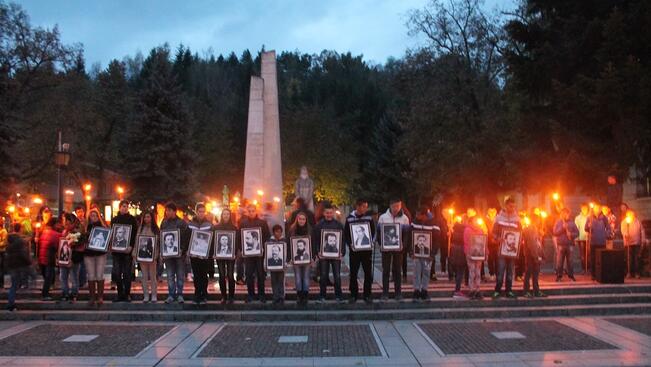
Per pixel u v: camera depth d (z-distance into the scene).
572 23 21.88
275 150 24.86
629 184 27.53
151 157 40.84
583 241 18.03
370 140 65.69
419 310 12.89
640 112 19.23
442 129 33.72
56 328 11.87
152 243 13.28
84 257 13.44
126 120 48.78
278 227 13.24
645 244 17.09
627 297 13.85
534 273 13.69
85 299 14.05
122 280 13.69
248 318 12.61
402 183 54.81
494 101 32.97
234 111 74.12
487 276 17.00
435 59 34.03
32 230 18.41
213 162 57.78
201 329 11.71
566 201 29.06
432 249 13.27
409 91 36.28
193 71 84.38
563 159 22.52
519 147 26.39
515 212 13.73
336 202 58.28
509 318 12.72
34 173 38.16
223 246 13.10
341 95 76.38
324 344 10.27
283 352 9.70
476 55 33.53
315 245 13.13
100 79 51.84
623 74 18.56
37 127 38.66
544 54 22.88
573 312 13.02
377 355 9.40
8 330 11.66
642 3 19.22
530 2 25.05
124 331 11.53
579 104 20.16
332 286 15.38
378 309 13.10
